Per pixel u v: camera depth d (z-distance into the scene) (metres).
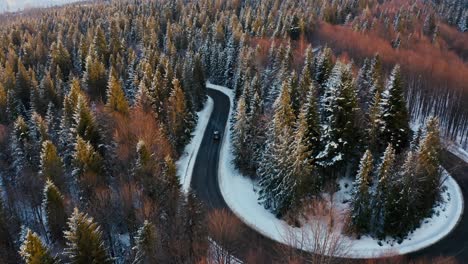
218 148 74.94
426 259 47.53
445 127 79.31
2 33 138.25
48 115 70.94
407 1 154.62
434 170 50.81
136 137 57.81
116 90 67.25
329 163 54.34
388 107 56.06
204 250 41.09
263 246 49.34
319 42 110.25
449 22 134.62
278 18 125.50
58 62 104.31
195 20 133.62
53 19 169.75
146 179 49.88
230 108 94.25
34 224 54.00
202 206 49.47
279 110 59.19
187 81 88.50
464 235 51.03
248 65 92.81
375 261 46.12
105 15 158.00
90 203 47.50
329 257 34.91
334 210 52.28
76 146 51.84
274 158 54.50
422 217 52.31
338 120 54.62
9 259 44.91
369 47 97.06
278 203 54.03
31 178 56.28
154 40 116.81
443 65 84.69
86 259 35.72
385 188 48.81
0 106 80.12
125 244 48.88
